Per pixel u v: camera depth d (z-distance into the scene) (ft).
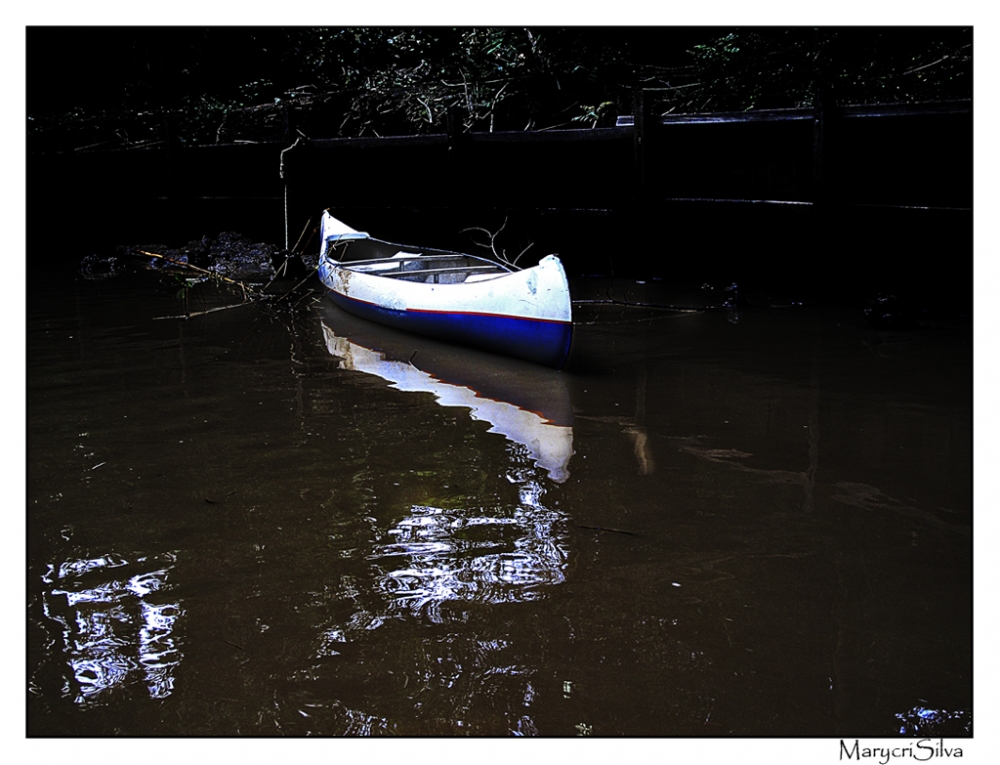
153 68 63.93
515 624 11.69
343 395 22.08
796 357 24.47
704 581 12.66
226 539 14.32
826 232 31.22
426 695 10.34
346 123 55.26
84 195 58.75
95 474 17.12
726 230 34.86
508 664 10.85
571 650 11.10
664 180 35.91
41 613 12.25
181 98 63.31
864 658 10.84
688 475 16.49
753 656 10.91
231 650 11.30
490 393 21.99
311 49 61.26
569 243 39.68
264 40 61.87
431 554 13.62
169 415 20.72
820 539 13.87
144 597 12.60
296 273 41.63
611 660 10.89
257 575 13.14
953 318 28.63
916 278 29.96
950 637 11.22
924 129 28.53
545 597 12.32
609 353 25.61
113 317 32.73
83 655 11.25
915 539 13.79
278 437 19.04
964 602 11.98
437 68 55.01
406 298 28.50
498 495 15.76
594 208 38.01
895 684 10.37
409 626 11.69
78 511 15.44
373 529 14.53
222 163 51.42
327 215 41.68
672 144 35.27
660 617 11.78
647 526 14.43
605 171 37.52
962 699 10.09
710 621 11.67
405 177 44.04
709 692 10.30
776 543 13.75
